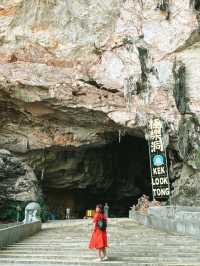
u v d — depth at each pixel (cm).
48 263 902
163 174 2128
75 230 1535
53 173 3048
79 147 2898
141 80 2586
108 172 3250
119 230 1464
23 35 2716
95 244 904
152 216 1602
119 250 1024
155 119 2497
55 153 2953
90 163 3112
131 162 3375
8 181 2417
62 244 1134
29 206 1650
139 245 1090
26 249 1060
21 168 2519
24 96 2619
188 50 2619
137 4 2672
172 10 2617
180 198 2580
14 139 2833
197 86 2588
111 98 2636
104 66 2708
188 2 2573
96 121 2720
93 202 3512
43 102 2633
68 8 2717
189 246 1058
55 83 2595
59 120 2778
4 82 2566
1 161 2430
